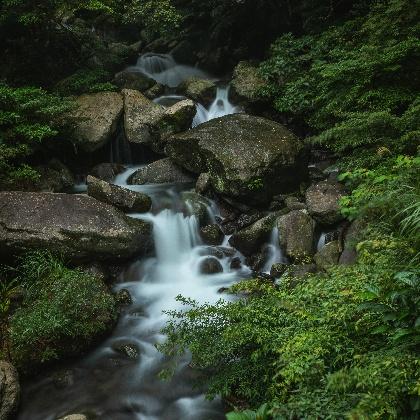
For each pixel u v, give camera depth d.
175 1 12.92
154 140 8.98
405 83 7.05
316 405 2.75
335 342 3.12
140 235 6.54
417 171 4.39
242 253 6.98
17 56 10.45
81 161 8.91
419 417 2.43
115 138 9.20
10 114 7.32
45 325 4.88
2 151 7.02
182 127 8.96
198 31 13.05
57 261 5.89
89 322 5.24
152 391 4.56
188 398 4.38
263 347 3.45
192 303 4.26
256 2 12.12
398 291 2.70
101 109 9.09
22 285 5.64
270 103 9.72
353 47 8.55
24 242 5.84
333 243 6.26
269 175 7.33
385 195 4.12
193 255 7.02
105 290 5.80
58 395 4.61
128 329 5.61
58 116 8.24
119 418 4.29
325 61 8.78
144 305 6.06
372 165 6.18
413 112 5.94
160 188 8.02
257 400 3.56
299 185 7.71
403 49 6.75
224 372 3.79
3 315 5.30
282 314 3.66
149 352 5.16
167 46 13.26
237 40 12.59
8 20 9.94
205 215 7.38
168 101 10.56
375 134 6.37
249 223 7.27
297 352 3.07
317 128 8.24
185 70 13.02
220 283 6.48
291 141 7.78
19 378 4.73
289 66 9.54
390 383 2.43
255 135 7.81
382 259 3.56
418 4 7.29
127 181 8.52
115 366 4.99
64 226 6.03
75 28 11.53
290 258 6.50
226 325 3.86
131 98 9.47
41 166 8.05
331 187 7.00
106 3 10.43
